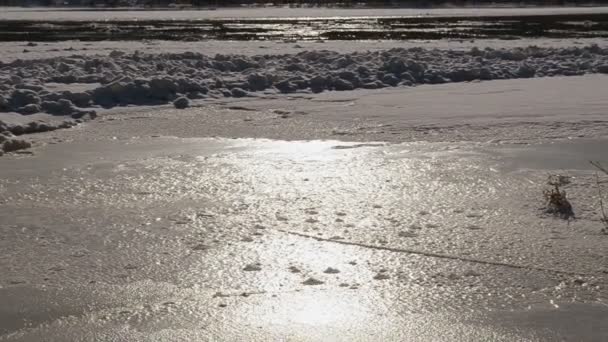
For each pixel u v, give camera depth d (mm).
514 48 20328
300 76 15867
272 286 5367
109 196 7711
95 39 28938
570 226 6555
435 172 8398
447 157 9094
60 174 8633
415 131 10758
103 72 15906
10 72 15750
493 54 19109
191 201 7477
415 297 5168
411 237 6328
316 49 21531
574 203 7172
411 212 7000
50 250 6145
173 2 103438
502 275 5523
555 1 88250
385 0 98500
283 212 7051
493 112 12000
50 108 12922
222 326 4750
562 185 7789
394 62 16797
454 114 11930
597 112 11727
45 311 4988
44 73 15758
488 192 7613
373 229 6531
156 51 21016
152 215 7039
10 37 30406
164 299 5164
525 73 17141
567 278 5457
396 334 4629
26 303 5109
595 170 8359
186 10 78375
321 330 4684
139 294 5246
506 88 14953
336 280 5461
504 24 39312
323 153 9484
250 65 17266
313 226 6625
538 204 7172
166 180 8281
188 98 14172
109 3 104312
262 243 6223
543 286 5324
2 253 6082
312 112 12562
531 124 10969
